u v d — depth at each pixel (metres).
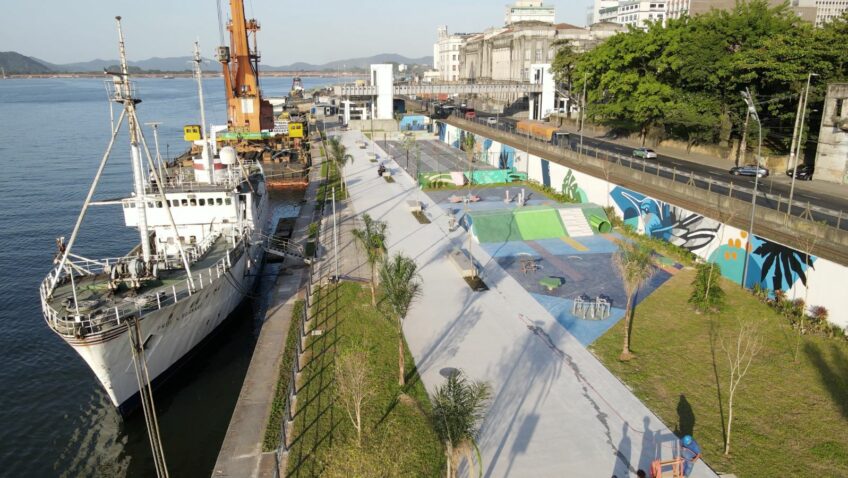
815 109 59.12
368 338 28.03
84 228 58.75
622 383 24.05
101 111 194.00
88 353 23.27
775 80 59.81
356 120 124.88
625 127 92.38
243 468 19.17
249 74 89.75
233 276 33.31
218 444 24.11
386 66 123.06
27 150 109.75
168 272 31.50
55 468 22.97
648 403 22.56
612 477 18.45
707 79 66.81
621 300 32.75
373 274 32.28
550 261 39.62
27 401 27.69
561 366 25.44
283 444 20.11
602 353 26.64
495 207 54.41
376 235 33.31
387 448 19.89
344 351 26.14
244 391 23.86
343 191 64.19
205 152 39.44
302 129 92.06
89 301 26.77
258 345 28.03
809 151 61.38
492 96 168.88
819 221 38.62
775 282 32.38
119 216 63.53
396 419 21.52
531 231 45.53
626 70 79.88
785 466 18.86
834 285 28.59
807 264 30.09
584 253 41.28
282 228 51.81
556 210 47.62
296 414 22.05
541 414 21.86
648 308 31.59
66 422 26.00
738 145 68.12
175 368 28.75
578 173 54.91
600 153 74.12
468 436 16.58
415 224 49.41
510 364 25.62
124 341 24.31
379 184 67.44
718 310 30.81
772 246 32.47
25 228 58.56
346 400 20.83
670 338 27.95
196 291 28.58
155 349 26.56
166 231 37.44
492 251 42.00
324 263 40.38
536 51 149.38
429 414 21.78
